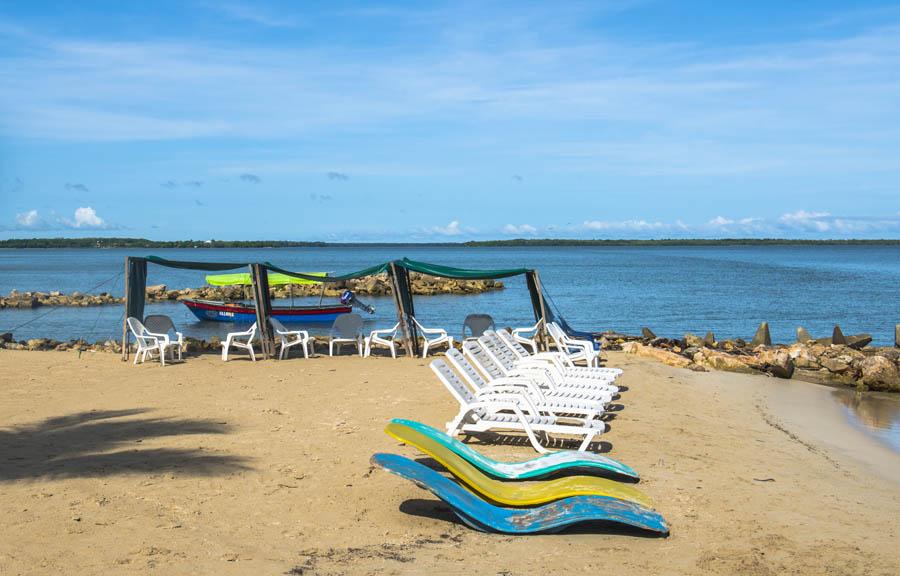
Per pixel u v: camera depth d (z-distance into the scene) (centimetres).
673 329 3312
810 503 746
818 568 573
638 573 550
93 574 512
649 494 749
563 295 5338
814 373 1864
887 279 7469
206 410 1083
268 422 1009
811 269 10012
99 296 4797
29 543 564
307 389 1270
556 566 558
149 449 854
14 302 4378
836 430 1168
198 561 541
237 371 1475
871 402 1482
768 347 2236
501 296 5244
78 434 927
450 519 659
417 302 4716
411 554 573
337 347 1775
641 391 1356
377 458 641
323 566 543
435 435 760
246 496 698
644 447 945
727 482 805
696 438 1010
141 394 1212
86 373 1428
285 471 781
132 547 563
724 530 654
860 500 769
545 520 628
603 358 1780
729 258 16188
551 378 1169
